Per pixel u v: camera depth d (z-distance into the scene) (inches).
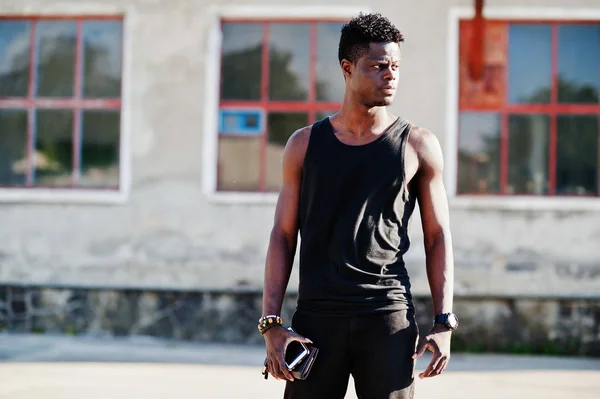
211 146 512.4
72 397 324.8
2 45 529.0
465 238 496.4
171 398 325.7
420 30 501.7
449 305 151.3
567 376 402.0
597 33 501.7
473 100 504.1
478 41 495.5
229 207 510.9
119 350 461.4
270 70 513.0
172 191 514.6
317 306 150.4
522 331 489.4
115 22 522.9
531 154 503.2
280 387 352.8
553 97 503.2
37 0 521.7
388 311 148.4
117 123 522.9
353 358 150.6
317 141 153.9
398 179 150.5
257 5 509.4
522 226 495.5
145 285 513.0
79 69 524.1
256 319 505.0
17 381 356.8
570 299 487.8
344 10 504.7
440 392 348.8
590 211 493.4
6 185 530.0
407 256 494.0
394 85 150.9
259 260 508.4
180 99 514.6
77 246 518.6
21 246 521.7
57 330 514.9
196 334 507.2
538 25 503.2
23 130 528.4
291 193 157.6
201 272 510.9
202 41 513.0
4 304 518.3
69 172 526.0
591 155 502.6
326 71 510.9
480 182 503.2
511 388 363.3
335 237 149.8
